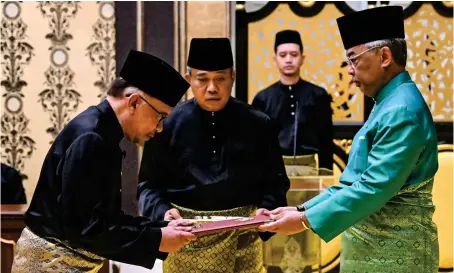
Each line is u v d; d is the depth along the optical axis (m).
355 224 2.92
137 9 5.95
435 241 2.90
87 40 6.07
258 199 3.42
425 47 6.16
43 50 6.10
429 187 2.89
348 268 2.95
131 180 5.84
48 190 2.73
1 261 4.30
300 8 6.11
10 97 6.13
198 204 3.33
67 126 2.74
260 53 6.10
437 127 6.11
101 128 2.71
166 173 3.42
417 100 2.83
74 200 2.63
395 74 2.91
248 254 3.35
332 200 2.83
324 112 5.56
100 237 2.66
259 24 6.10
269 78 6.09
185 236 2.82
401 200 2.83
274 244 4.48
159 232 2.80
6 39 6.11
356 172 2.89
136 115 2.79
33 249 2.76
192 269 3.30
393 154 2.74
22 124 6.14
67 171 2.64
